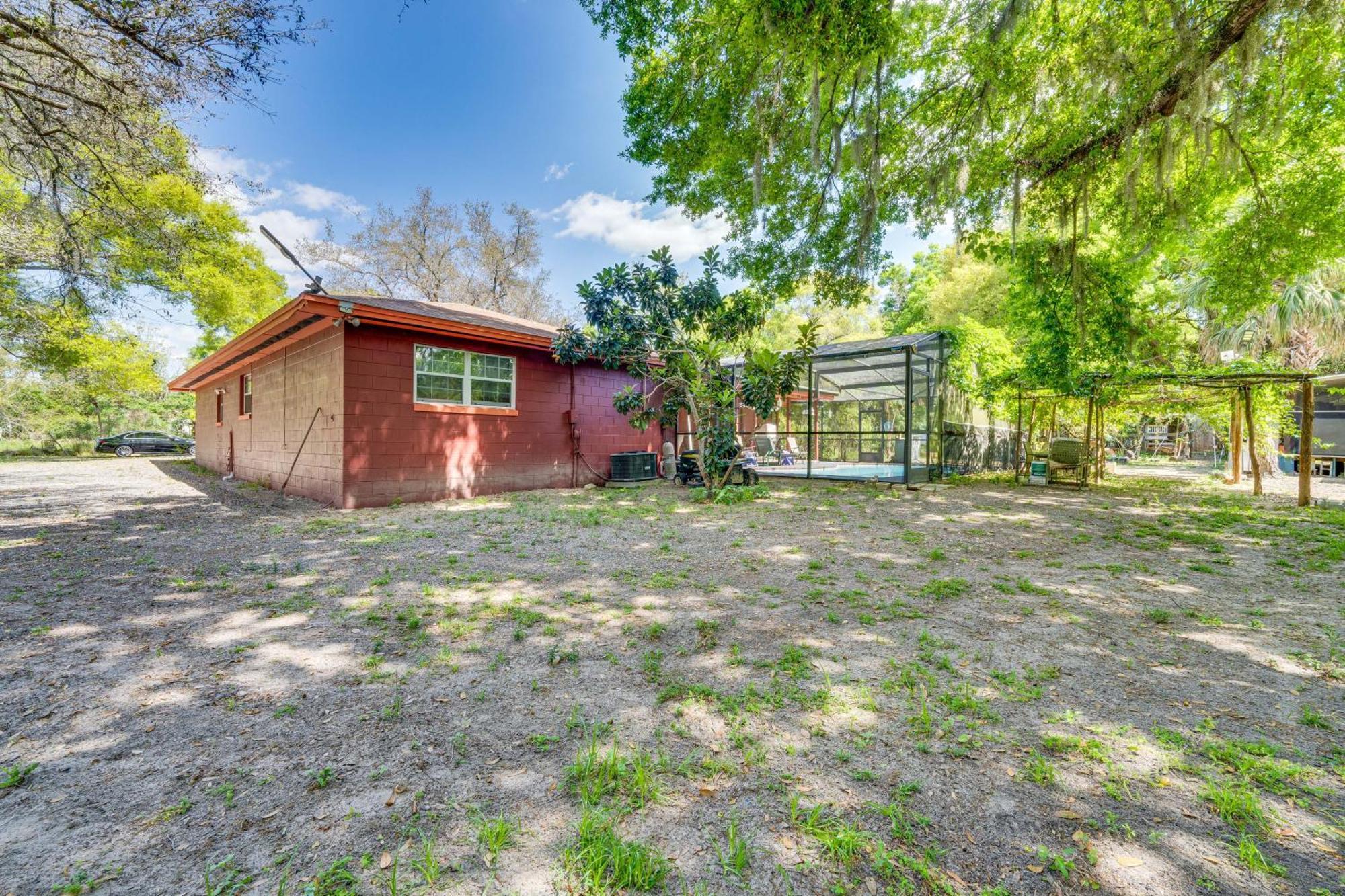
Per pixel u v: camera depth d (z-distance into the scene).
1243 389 10.14
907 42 7.27
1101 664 2.80
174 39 5.79
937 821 1.66
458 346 8.88
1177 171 7.98
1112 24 6.35
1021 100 7.21
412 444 8.33
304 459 8.87
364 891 1.40
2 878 1.43
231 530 6.19
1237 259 8.41
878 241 9.00
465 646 3.04
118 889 1.40
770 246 9.86
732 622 3.42
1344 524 6.68
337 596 3.90
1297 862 1.49
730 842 1.57
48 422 22.22
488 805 1.74
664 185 9.91
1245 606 3.68
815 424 14.85
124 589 4.00
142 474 13.77
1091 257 9.51
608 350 8.76
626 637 3.18
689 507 8.03
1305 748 2.06
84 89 6.60
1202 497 9.33
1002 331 15.78
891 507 8.05
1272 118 6.66
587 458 10.86
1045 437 14.67
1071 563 4.83
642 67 8.23
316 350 8.45
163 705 2.38
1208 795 1.77
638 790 1.78
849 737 2.13
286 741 2.10
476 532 6.13
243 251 19.73
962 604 3.74
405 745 2.08
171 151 7.85
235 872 1.46
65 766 1.93
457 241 28.03
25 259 10.64
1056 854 1.52
